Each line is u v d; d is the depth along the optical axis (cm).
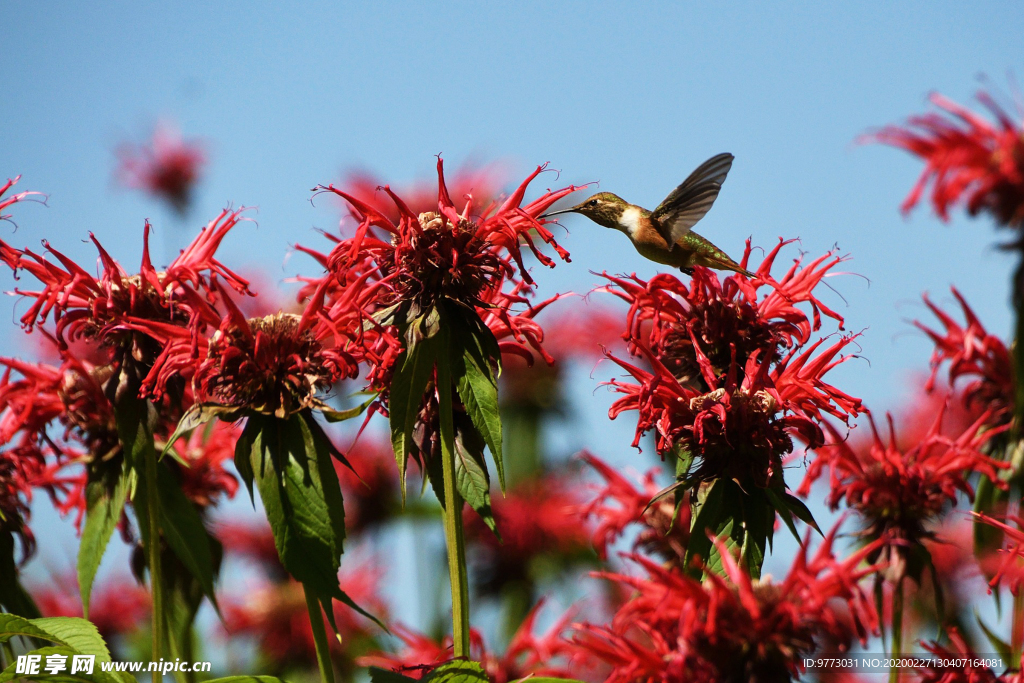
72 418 1050
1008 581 960
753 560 906
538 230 863
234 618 1645
